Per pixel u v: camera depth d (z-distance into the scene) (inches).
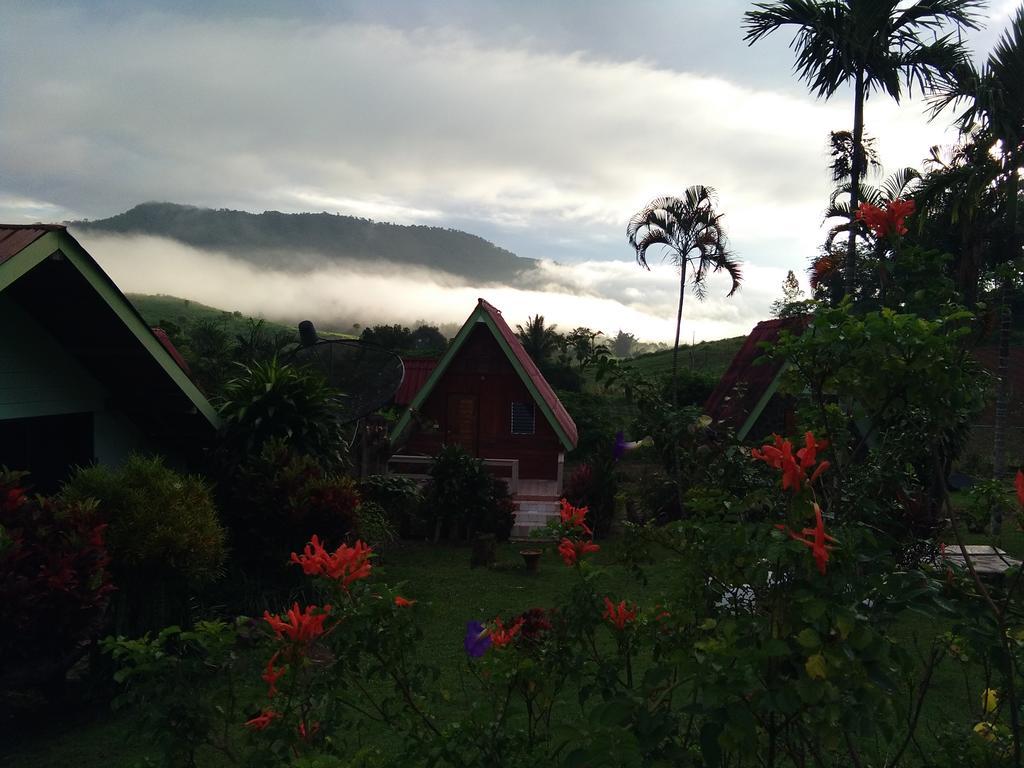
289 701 119.3
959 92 519.2
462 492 596.7
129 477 289.6
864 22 588.4
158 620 277.7
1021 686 109.3
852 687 77.9
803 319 142.0
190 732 124.6
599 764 80.2
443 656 309.0
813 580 81.1
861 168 620.7
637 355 2652.6
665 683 93.6
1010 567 107.3
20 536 231.0
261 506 362.3
